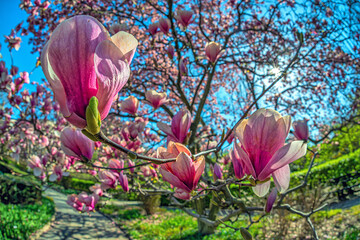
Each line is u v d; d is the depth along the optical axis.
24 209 9.36
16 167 16.36
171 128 1.09
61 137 0.91
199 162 0.72
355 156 9.73
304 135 1.33
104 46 0.40
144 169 2.67
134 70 7.41
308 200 6.68
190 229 9.13
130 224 10.84
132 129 2.23
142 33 7.83
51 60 0.39
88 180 22.83
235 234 7.11
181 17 2.41
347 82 6.82
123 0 6.81
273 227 6.61
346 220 6.50
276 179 0.64
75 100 0.41
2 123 5.05
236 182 0.81
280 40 7.41
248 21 7.93
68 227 9.36
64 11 6.23
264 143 0.60
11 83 3.45
